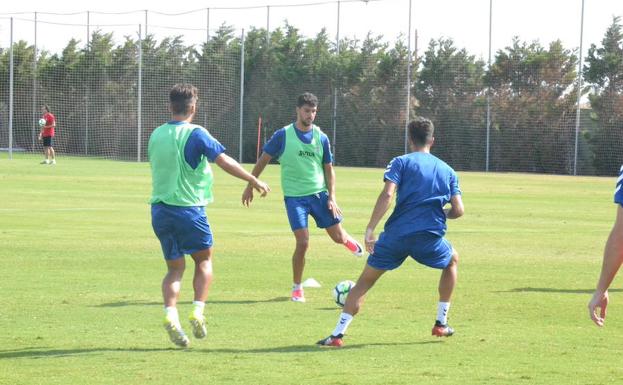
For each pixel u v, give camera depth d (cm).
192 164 942
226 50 6003
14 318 1087
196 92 968
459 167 5631
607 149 5234
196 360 878
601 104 5253
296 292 1252
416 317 1125
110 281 1385
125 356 894
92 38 5975
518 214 2669
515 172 5459
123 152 5947
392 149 5731
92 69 5972
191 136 939
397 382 796
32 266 1528
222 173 4659
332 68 5841
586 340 991
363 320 1103
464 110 5600
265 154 1309
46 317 1096
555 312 1166
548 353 923
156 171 947
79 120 6003
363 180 4225
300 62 5938
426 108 5688
